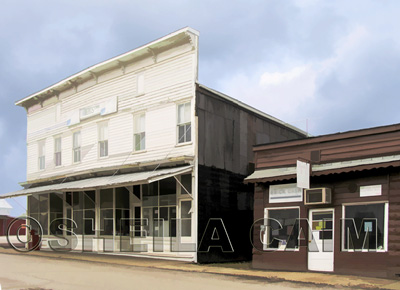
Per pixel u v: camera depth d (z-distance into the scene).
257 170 16.05
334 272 13.16
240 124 19.42
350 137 13.59
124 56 19.80
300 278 12.08
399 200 12.07
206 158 17.27
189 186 17.30
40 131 25.98
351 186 13.22
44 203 25.31
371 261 12.37
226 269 14.42
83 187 18.30
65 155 23.62
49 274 12.84
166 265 15.34
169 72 18.36
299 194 14.45
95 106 21.73
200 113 17.30
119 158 20.02
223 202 17.80
